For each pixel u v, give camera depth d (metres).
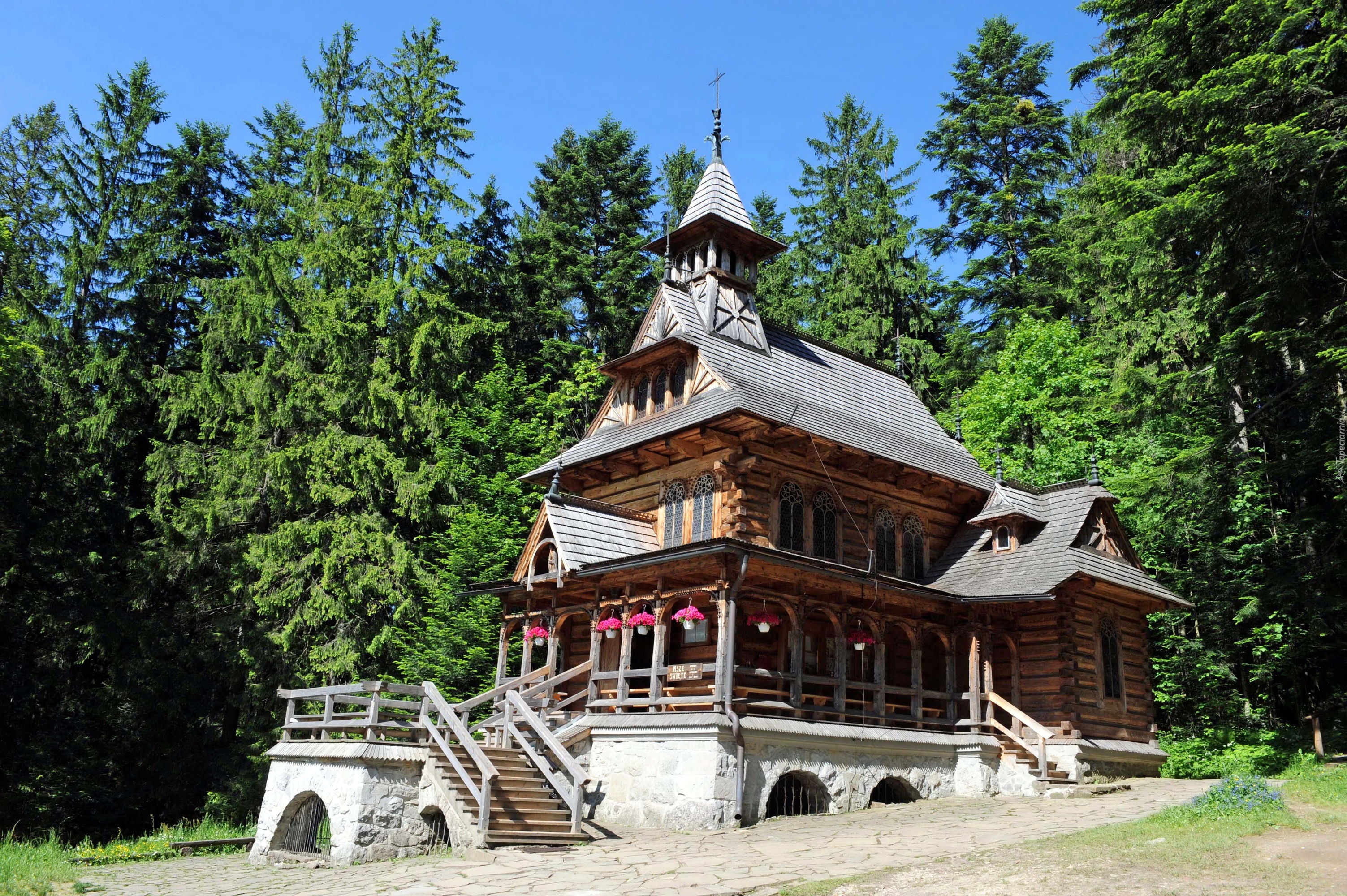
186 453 33.28
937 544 27.83
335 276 34.66
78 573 30.80
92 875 17.73
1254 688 30.36
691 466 24.69
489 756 18.64
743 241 29.27
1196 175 22.00
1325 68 19.75
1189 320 29.78
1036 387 36.50
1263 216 20.77
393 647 30.67
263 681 31.30
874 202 49.28
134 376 35.50
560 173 50.47
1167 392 27.88
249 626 31.73
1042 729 22.62
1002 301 47.84
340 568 30.72
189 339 39.34
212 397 33.12
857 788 20.72
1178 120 22.67
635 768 19.62
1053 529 25.66
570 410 42.66
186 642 32.19
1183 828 13.59
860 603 22.47
